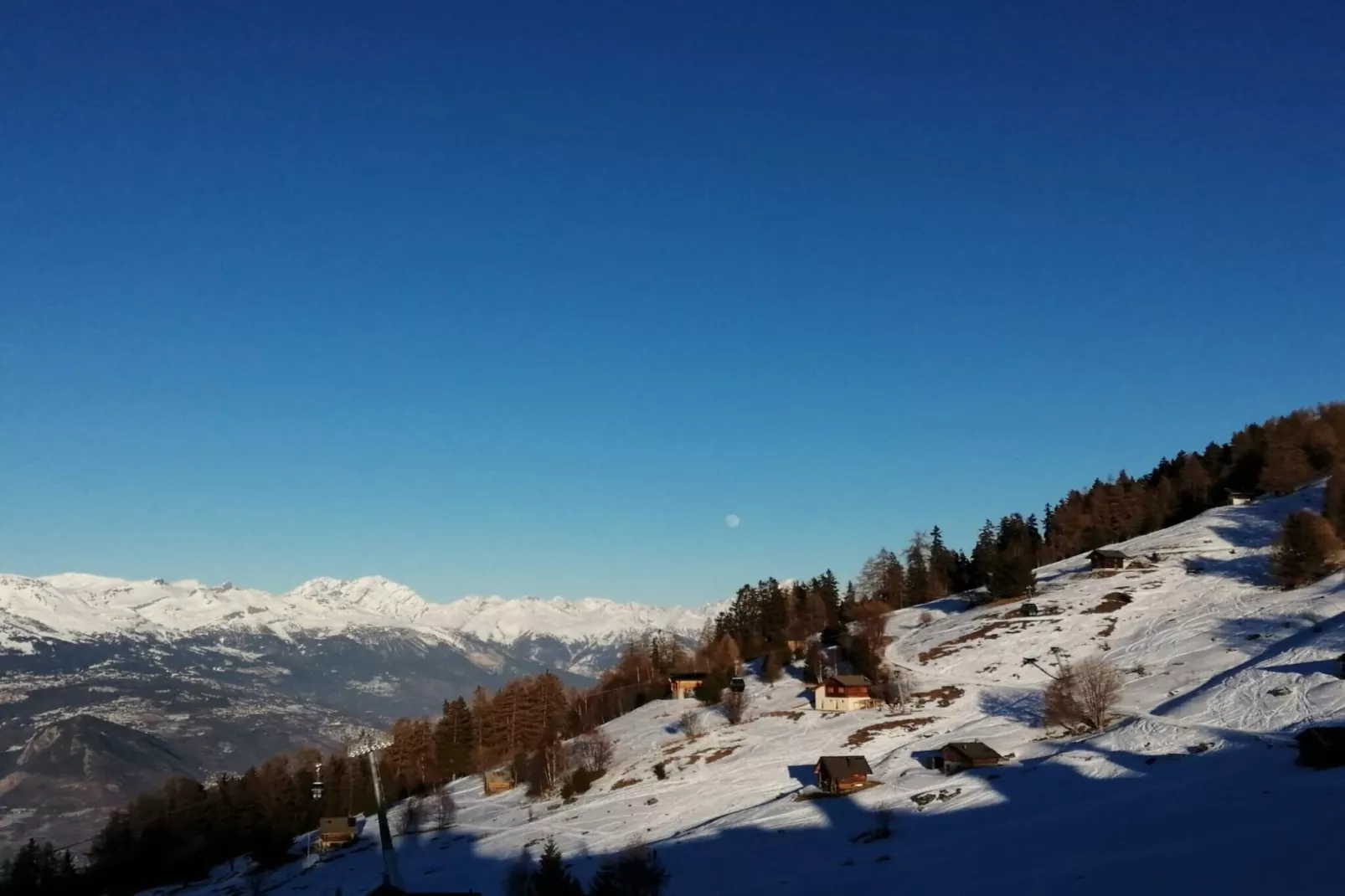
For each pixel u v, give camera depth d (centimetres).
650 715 17650
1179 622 15512
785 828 10244
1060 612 17388
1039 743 11669
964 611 19725
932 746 12425
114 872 15550
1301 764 8600
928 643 17762
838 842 9500
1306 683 10888
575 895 7456
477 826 13462
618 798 12975
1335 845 6328
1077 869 7088
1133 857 7106
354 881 11644
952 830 9094
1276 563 16412
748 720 15388
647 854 8162
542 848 11294
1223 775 8838
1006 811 9319
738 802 11781
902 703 14650
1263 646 13212
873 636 17400
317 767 19162
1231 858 6556
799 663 18912
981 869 7669
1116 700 12050
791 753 13400
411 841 13338
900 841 9088
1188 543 19662
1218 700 11256
